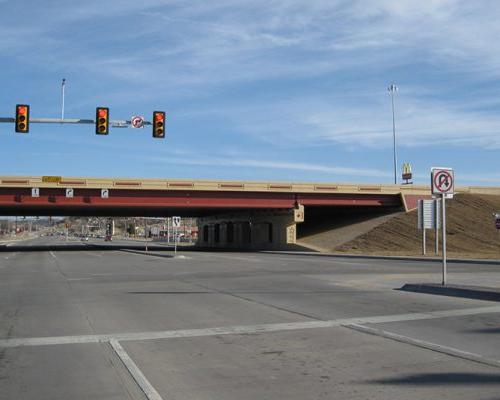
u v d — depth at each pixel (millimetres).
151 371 7711
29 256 47500
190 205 56938
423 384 6867
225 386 6934
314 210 76812
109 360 8406
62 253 54344
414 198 64188
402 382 6977
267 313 12953
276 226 63125
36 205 54344
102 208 62438
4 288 19375
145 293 17406
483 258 39469
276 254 50375
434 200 20922
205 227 90000
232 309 13656
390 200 64000
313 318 12148
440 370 7543
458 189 69250
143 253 52875
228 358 8445
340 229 63938
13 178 51844
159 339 9977
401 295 16391
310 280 21797
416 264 33406
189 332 10609
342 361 8156
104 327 11242
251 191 58219
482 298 15039
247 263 34812
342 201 61750
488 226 58406
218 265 32688
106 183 53938
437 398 6297
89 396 6574
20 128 25859
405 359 8219
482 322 11398
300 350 8938
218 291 17859
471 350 8750
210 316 12555
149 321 11930
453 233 56438
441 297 15758
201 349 9102
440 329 10625
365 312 12953
